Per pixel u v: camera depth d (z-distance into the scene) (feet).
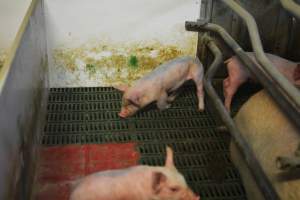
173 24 7.04
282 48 7.47
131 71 7.41
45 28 6.77
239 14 5.86
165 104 6.68
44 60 6.62
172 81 6.53
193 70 6.75
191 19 7.05
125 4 6.75
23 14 6.81
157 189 4.03
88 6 6.70
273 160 4.81
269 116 5.30
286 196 4.35
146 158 5.74
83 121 6.48
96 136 6.15
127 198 4.10
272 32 7.29
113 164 5.60
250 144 5.37
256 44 5.36
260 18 7.14
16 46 4.38
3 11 6.74
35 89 5.55
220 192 5.24
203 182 5.38
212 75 6.73
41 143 5.91
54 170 5.46
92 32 6.94
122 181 4.13
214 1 6.94
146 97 6.30
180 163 5.69
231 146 5.70
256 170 4.74
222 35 6.66
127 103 6.40
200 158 5.80
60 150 5.82
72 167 5.52
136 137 6.17
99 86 7.45
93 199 4.10
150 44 7.18
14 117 4.01
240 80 6.58
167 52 7.30
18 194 4.10
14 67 4.12
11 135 3.85
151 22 6.98
